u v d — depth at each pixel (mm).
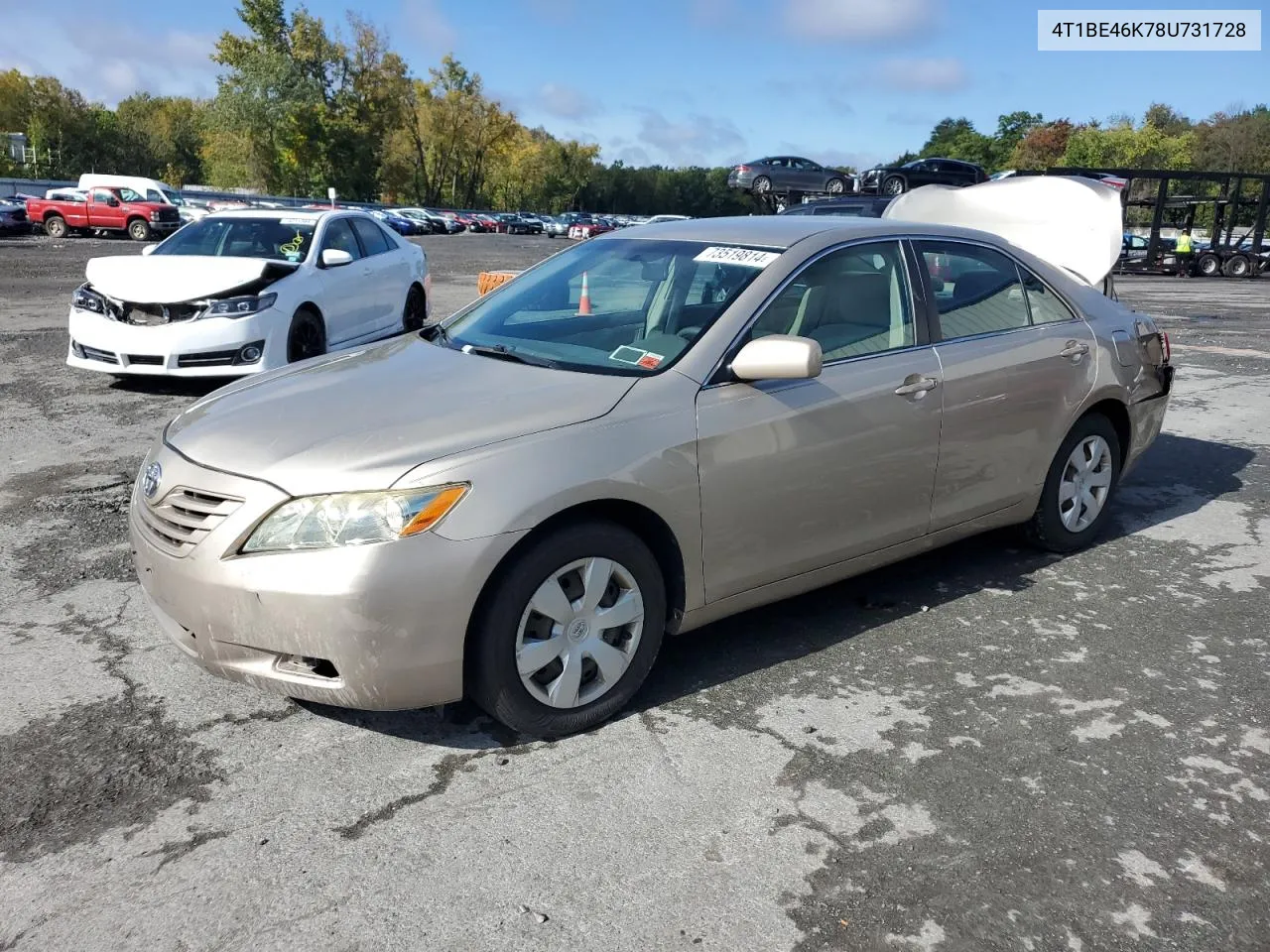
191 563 2885
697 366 3373
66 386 8438
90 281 8109
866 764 3031
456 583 2801
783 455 3453
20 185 50062
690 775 2955
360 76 73000
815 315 3727
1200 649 3863
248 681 2934
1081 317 4707
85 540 4824
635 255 4109
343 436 2984
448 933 2312
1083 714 3352
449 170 96562
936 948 2287
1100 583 4516
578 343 3678
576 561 3037
